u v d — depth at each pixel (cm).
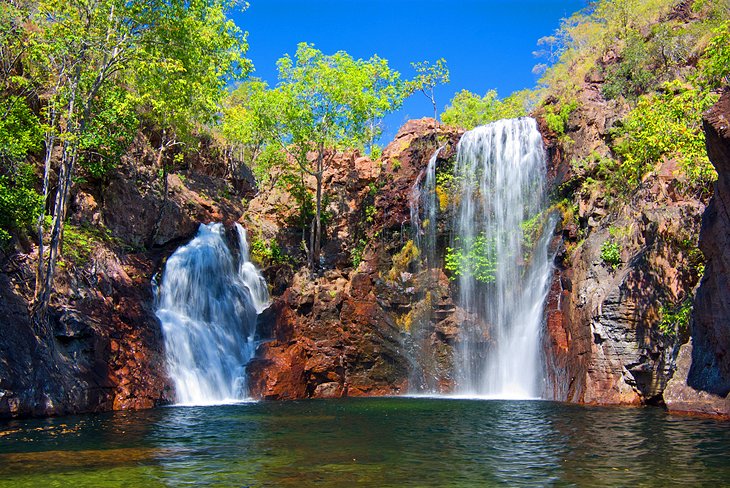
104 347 2222
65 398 1969
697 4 3225
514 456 1234
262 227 3456
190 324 2675
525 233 2897
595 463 1156
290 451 1298
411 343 3000
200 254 3005
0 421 1755
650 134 2319
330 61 3347
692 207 2133
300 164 3338
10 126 2195
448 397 2700
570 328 2472
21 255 2159
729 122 1426
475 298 2978
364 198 3447
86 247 2473
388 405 2295
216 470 1112
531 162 2964
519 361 2758
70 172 2219
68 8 2317
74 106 2309
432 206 3170
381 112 3403
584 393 2292
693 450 1267
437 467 1134
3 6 2370
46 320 2048
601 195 2603
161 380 2342
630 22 3644
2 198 1998
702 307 1805
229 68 2903
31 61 2417
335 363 2892
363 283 3070
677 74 2967
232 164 4247
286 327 2944
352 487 988
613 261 2355
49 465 1152
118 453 1274
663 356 2075
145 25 2497
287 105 3238
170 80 2633
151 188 3083
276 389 2673
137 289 2584
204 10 2769
